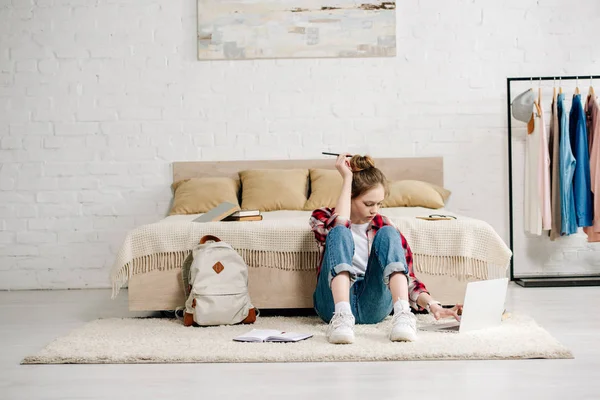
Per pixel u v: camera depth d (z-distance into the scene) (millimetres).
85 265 5043
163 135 5055
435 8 5039
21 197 5031
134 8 5039
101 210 5043
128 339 2945
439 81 5051
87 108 5039
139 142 5051
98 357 2619
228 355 2602
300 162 5031
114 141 5043
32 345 2992
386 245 2859
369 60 5055
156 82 5055
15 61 5023
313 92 5059
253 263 3479
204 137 5059
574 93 4969
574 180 4742
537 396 2141
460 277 3473
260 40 5035
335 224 3002
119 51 5039
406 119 5055
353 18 5031
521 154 5055
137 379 2383
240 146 5062
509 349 2629
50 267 5035
